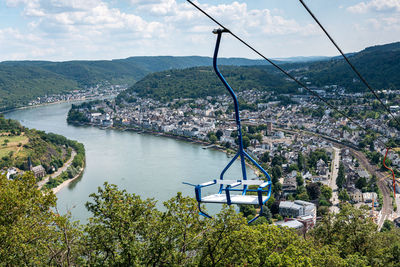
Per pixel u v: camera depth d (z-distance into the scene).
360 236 79.19
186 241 60.12
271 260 60.94
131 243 55.09
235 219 61.56
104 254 61.00
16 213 57.56
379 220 180.88
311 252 69.06
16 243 54.75
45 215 61.03
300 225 158.62
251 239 63.22
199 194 32.19
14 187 59.72
